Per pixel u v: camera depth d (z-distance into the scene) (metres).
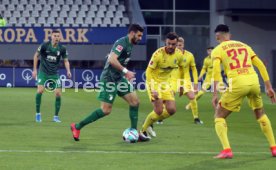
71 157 22.25
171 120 38.56
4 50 77.50
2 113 41.81
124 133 26.97
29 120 37.03
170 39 27.05
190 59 36.34
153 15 86.19
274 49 84.44
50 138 27.88
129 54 26.23
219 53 22.30
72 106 49.12
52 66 36.34
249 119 39.72
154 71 27.72
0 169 19.81
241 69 22.09
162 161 21.53
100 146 25.30
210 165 20.73
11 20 83.50
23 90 70.44
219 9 83.44
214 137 29.08
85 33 77.69
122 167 20.30
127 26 82.44
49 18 84.19
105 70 26.45
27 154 22.88
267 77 22.70
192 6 86.12
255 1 80.25
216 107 22.48
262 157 22.48
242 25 83.94
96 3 86.31
